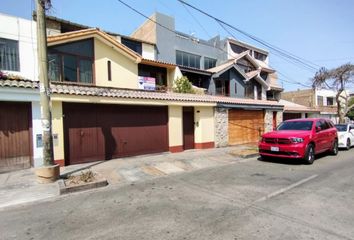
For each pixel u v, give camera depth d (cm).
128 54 1750
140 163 1051
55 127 959
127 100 1124
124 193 669
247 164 1066
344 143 1498
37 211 548
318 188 688
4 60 1322
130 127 1198
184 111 1474
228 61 2939
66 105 1002
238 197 619
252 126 1895
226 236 415
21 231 450
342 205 555
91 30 1557
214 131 1576
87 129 1059
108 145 1123
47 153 769
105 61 1664
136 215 512
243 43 3606
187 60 2850
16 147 911
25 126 929
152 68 2067
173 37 2692
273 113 2169
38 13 766
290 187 702
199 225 459
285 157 1041
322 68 2950
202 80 2458
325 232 426
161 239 408
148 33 2614
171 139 1345
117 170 930
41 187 715
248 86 2816
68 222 484
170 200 604
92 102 1032
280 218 486
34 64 1398
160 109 1316
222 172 912
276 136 1071
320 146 1143
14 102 907
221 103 1578
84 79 1568
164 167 996
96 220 491
